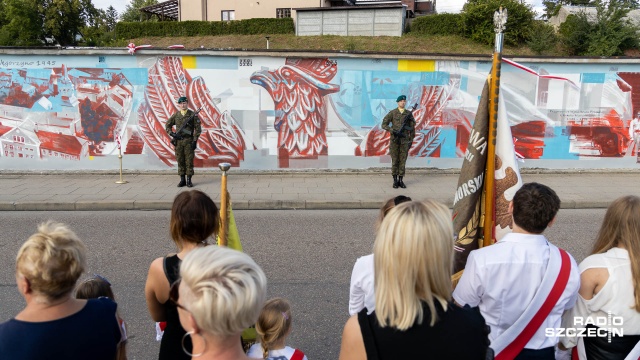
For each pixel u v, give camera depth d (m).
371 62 12.28
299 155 12.67
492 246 2.36
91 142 12.44
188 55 12.12
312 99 12.44
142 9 40.75
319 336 4.38
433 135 12.69
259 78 12.29
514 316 2.27
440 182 11.51
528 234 2.34
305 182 11.46
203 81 12.26
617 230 2.42
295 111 12.47
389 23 31.42
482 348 1.63
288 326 2.93
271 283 5.60
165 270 2.50
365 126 12.61
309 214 9.05
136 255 6.58
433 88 12.45
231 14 37.34
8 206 9.20
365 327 1.65
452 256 1.72
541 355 2.28
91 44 42.03
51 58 12.02
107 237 7.43
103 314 2.06
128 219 8.58
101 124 12.37
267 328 2.86
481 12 28.92
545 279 2.23
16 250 6.76
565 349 2.55
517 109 12.55
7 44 39.00
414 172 12.67
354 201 9.57
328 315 4.79
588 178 11.92
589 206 9.55
